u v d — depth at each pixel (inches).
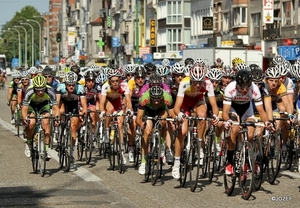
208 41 4247.0
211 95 902.4
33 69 1496.1
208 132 936.9
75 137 1039.6
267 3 3393.2
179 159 882.1
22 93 1520.7
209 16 4382.4
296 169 1035.9
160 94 908.0
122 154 1011.3
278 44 3437.5
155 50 5506.9
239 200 778.8
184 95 917.2
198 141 842.8
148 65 1215.6
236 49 2886.3
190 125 919.0
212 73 1059.3
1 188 864.3
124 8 6624.0
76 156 1211.9
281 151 948.6
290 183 905.5
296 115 1052.5
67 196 802.8
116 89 1096.8
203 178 940.0
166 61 1449.3
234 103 848.3
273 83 953.5
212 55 2874.0
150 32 5536.4
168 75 1242.6
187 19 5246.1
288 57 2738.7
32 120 986.1
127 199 784.3
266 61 3592.5
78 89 1111.6
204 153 925.2
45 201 768.9
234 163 805.2
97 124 1215.6
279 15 3464.6
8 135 1635.1
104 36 7613.2
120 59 6727.4
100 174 994.7
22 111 992.2
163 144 921.5
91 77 1269.7
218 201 772.0
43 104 1008.9
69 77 1100.5
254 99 834.8
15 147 1362.0
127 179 945.5
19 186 879.7
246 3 3875.5
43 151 968.3
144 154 956.0
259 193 825.5
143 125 938.7
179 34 5260.8
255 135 841.5
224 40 4192.9
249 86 819.4
